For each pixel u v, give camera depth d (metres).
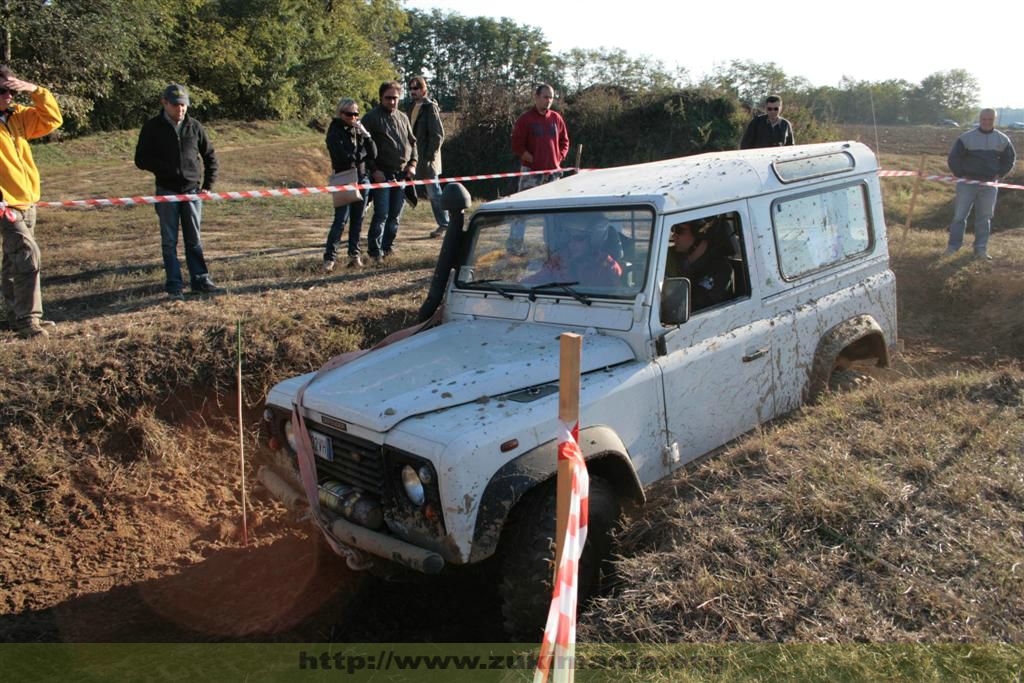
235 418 6.40
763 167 5.18
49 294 8.27
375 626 4.46
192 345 6.44
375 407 3.92
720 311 4.73
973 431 4.54
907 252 10.05
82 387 5.90
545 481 3.83
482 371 4.18
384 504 3.87
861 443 4.46
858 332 5.49
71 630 4.43
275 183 20.44
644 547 3.99
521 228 4.98
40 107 6.53
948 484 3.98
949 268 9.38
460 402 3.94
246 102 42.34
